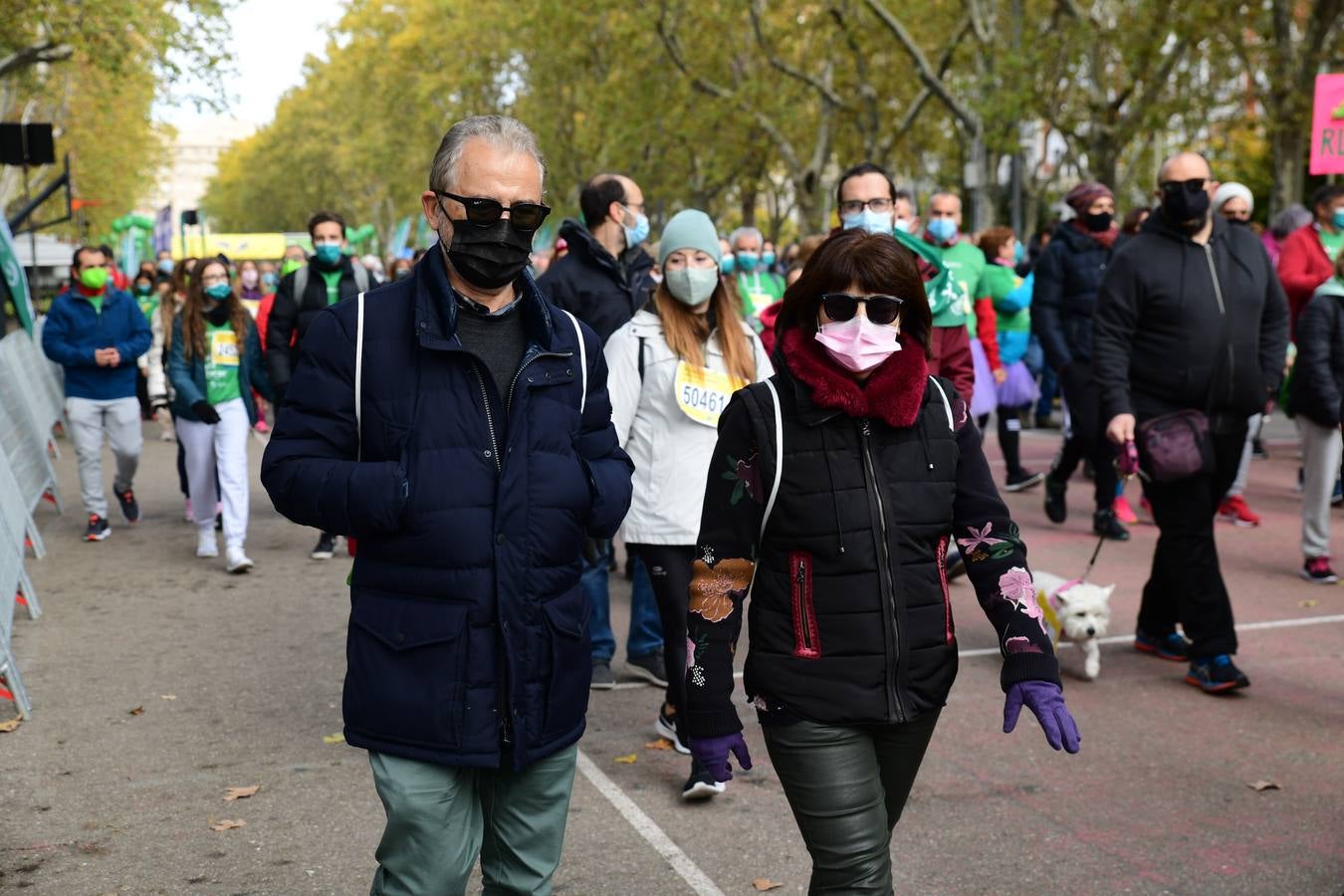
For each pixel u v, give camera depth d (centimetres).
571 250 607
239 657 649
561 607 275
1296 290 1008
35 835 427
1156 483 570
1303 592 754
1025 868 402
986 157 2478
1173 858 408
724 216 4488
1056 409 1884
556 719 272
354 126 7194
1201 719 541
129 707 566
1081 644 597
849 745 281
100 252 970
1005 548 288
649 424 473
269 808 451
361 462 273
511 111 4766
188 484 971
